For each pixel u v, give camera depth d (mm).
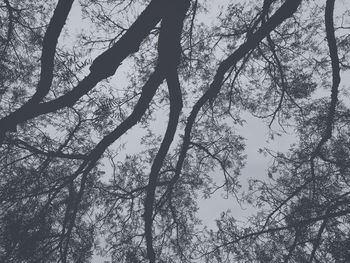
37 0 7168
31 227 5793
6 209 5898
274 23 6613
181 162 7641
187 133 7695
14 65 6977
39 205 6430
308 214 6570
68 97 5113
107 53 5152
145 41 8055
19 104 6797
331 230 6250
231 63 7070
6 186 5926
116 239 7535
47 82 5016
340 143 7312
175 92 6461
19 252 5625
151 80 6297
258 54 8539
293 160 7676
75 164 7312
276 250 6914
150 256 6781
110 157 7414
